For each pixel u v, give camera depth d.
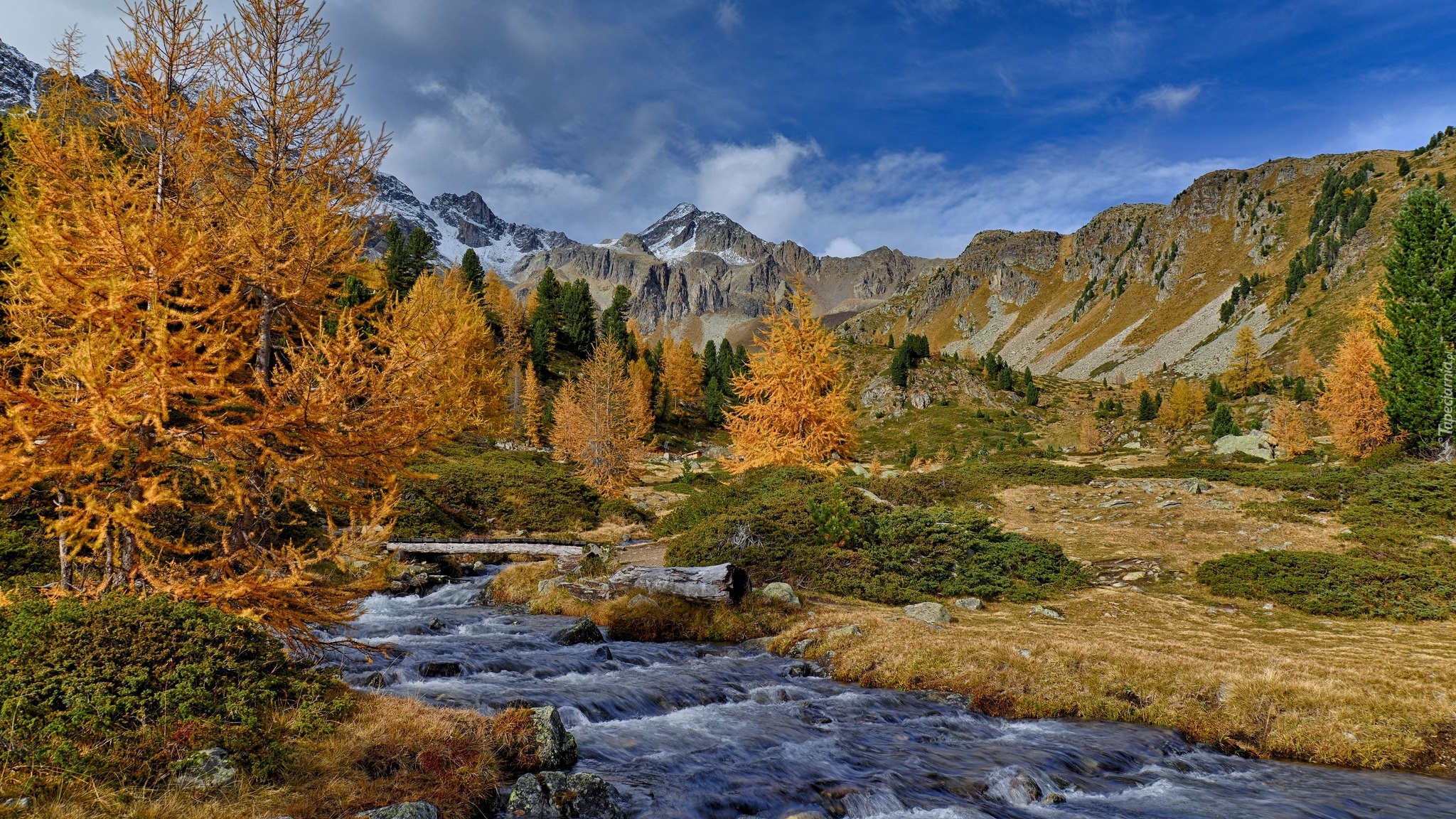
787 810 8.68
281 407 9.62
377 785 7.64
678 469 78.56
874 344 171.00
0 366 8.59
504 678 13.78
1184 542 30.77
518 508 41.41
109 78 9.91
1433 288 38.09
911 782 9.77
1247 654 15.83
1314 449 60.31
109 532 9.41
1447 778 10.84
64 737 7.04
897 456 106.19
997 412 132.75
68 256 8.71
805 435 37.38
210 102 10.29
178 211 10.09
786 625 19.56
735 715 12.47
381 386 10.12
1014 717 13.48
